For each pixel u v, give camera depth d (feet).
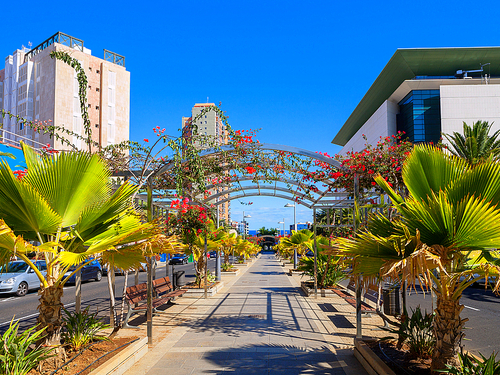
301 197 40.86
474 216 11.99
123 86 230.89
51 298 16.05
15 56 217.56
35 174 15.57
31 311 37.52
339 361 18.78
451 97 168.66
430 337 17.37
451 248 13.53
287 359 19.10
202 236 42.11
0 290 47.34
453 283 14.34
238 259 111.96
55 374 14.83
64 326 19.08
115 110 225.56
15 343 14.15
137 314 31.78
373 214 16.44
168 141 23.27
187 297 41.06
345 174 26.99
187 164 25.32
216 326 26.68
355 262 15.51
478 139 67.72
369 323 27.63
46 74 200.95
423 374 15.03
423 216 13.07
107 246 14.96
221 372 17.20
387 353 17.72
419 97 175.83
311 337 23.54
